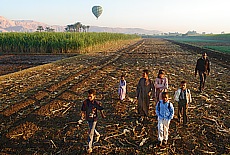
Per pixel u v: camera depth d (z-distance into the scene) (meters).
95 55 31.95
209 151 6.59
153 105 10.44
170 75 17.58
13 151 6.63
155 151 6.59
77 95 12.02
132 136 7.51
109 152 6.56
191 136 7.50
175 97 8.32
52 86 13.69
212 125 8.33
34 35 36.78
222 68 21.14
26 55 32.41
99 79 15.97
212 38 113.25
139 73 18.33
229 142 7.11
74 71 18.89
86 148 6.67
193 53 36.50
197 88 13.52
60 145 6.95
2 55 32.19
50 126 8.24
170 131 7.86
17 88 13.21
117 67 21.42
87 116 6.64
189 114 9.41
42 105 10.41
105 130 7.95
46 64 21.77
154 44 64.56
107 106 10.37
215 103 10.77
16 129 7.97
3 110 9.70
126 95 12.01
